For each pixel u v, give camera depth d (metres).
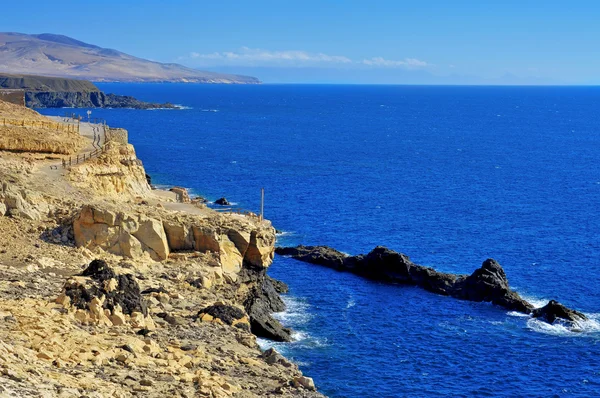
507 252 90.44
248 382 36.41
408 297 72.50
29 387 25.61
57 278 45.78
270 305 65.44
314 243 93.69
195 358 37.84
